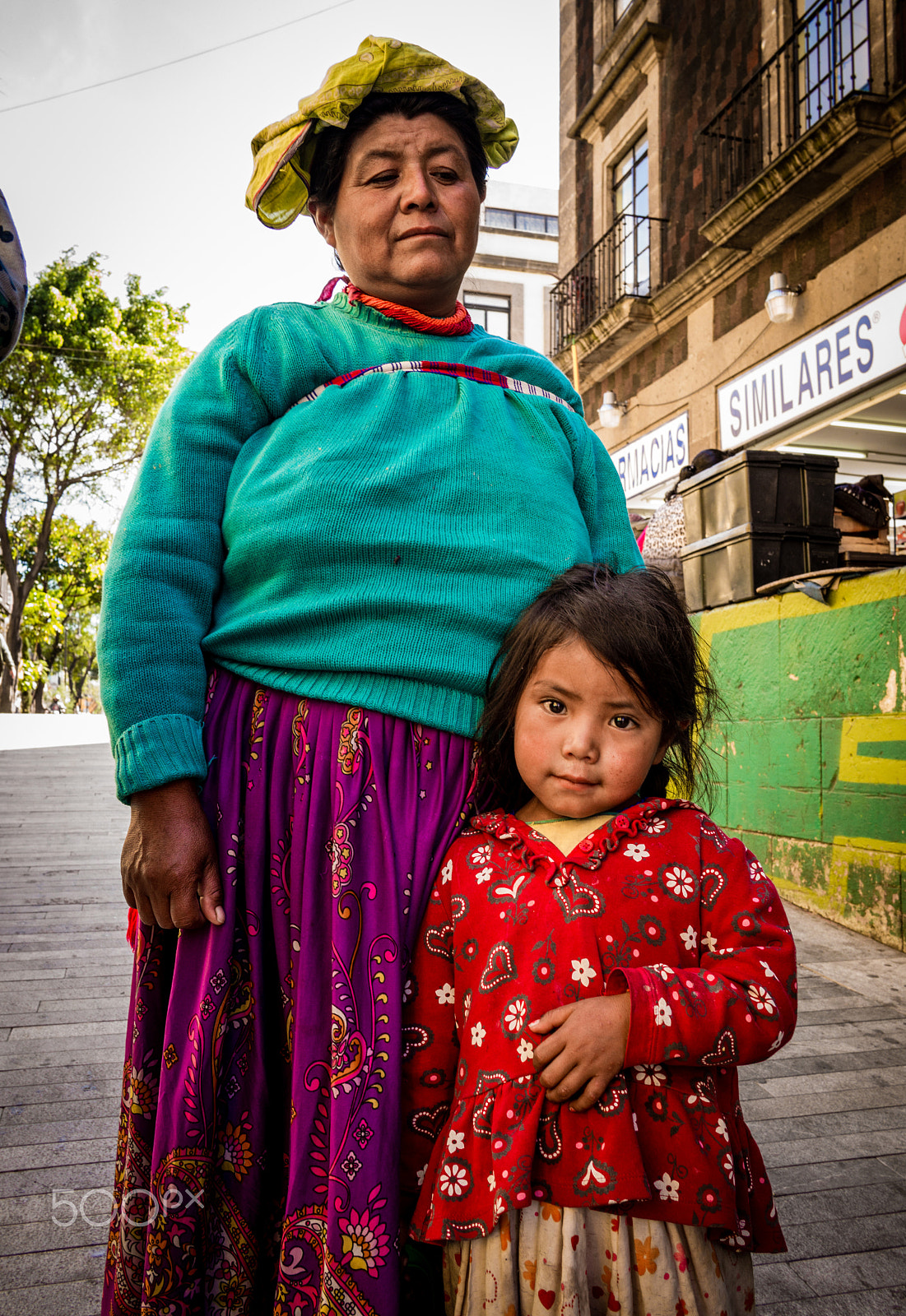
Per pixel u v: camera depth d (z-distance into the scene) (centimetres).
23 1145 230
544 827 125
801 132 866
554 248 2208
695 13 1042
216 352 144
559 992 109
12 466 2430
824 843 448
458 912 120
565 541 138
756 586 496
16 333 156
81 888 504
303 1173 111
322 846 122
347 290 155
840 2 805
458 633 128
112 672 125
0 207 155
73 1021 315
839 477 1001
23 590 2519
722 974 111
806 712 459
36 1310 169
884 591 412
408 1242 124
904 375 736
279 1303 109
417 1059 118
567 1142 105
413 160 144
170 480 135
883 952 397
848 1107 256
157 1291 111
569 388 166
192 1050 116
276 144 149
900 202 729
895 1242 194
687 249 1060
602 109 1251
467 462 134
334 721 126
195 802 124
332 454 131
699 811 125
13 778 1044
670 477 1093
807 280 840
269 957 124
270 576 133
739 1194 112
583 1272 103
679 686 125
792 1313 172
